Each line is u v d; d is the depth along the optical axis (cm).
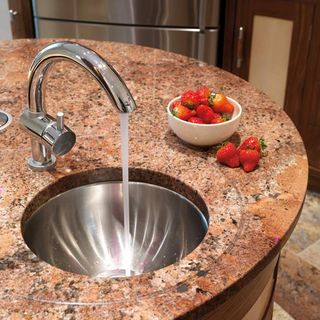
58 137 104
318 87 257
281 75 270
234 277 84
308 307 201
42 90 107
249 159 112
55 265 115
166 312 77
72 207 118
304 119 269
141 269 122
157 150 124
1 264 87
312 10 244
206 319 84
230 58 286
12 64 179
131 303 78
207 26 278
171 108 129
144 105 147
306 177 111
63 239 118
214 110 125
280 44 264
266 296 117
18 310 77
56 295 80
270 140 126
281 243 93
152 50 195
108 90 90
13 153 122
